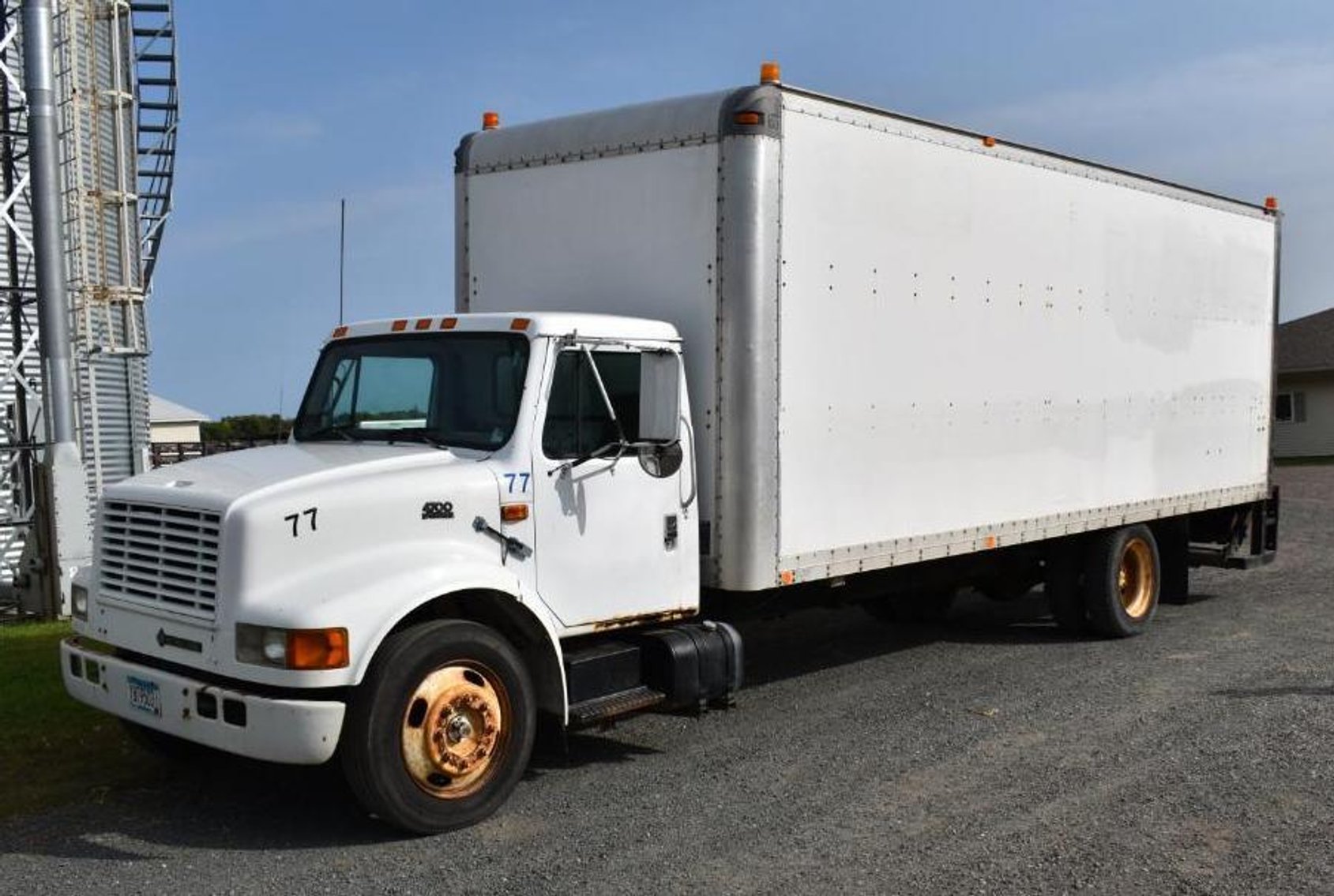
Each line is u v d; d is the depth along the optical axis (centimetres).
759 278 684
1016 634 1078
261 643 522
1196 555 1249
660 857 536
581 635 634
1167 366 1081
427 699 552
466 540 584
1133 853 539
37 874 520
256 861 533
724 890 500
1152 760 674
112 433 1767
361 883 509
